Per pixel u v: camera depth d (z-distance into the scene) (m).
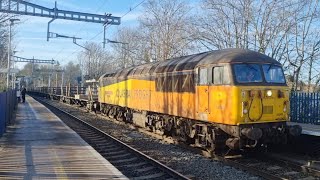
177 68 16.61
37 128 19.97
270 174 10.56
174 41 38.94
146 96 20.58
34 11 27.66
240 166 11.91
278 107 13.34
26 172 9.77
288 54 26.22
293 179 10.52
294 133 13.12
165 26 41.59
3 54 41.31
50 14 28.56
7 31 25.86
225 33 28.06
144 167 12.25
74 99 46.88
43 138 16.09
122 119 26.88
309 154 13.82
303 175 10.95
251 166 12.02
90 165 10.66
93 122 26.83
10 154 12.31
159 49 41.56
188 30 30.72
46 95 73.06
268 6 26.22
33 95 93.69
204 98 14.27
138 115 22.33
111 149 15.48
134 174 11.35
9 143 14.67
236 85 12.77
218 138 13.69
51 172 9.78
